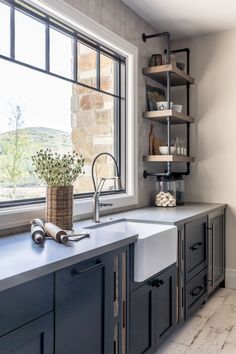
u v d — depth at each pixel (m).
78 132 2.71
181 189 3.59
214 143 3.74
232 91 3.65
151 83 3.51
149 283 2.06
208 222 3.14
